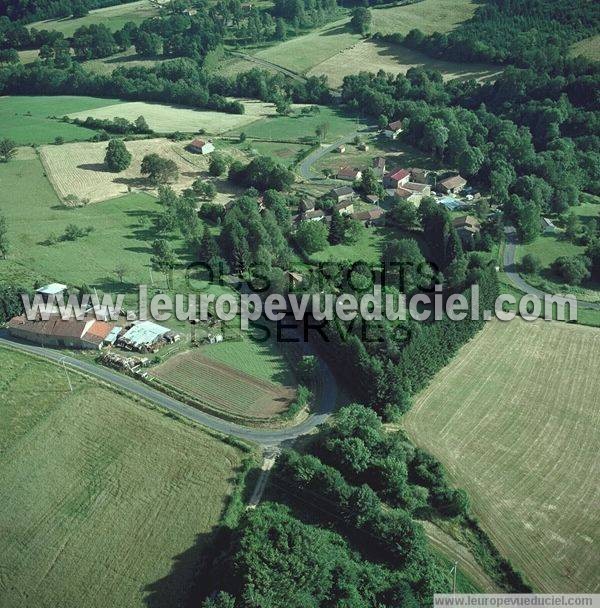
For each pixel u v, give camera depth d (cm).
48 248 18862
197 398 13225
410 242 18212
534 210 19738
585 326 15738
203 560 9906
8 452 11875
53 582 9669
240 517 10550
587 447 12012
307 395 13288
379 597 9506
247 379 13838
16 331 15225
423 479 11381
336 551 10088
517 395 13425
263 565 9356
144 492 11044
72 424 12488
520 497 11012
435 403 13288
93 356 14525
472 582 9794
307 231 18838
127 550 10094
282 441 12225
